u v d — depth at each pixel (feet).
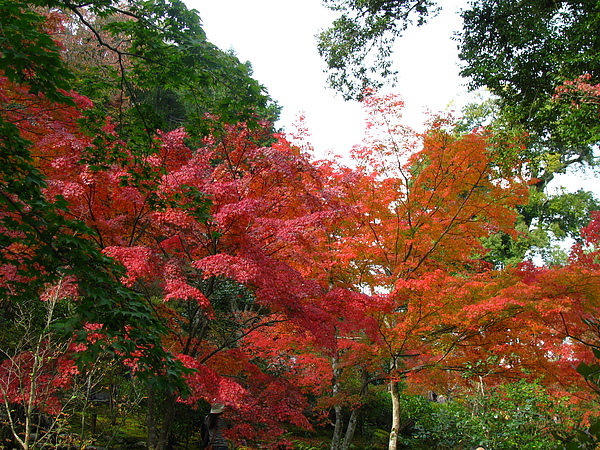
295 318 28.89
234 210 26.18
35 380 26.35
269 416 30.73
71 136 26.50
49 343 28.04
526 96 43.24
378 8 44.37
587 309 28.99
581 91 36.52
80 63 59.36
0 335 32.50
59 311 34.45
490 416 40.50
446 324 33.30
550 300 28.27
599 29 38.14
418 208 38.70
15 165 14.99
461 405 47.83
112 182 26.48
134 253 25.36
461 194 41.42
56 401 28.19
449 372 37.01
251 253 27.58
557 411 38.34
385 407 59.67
